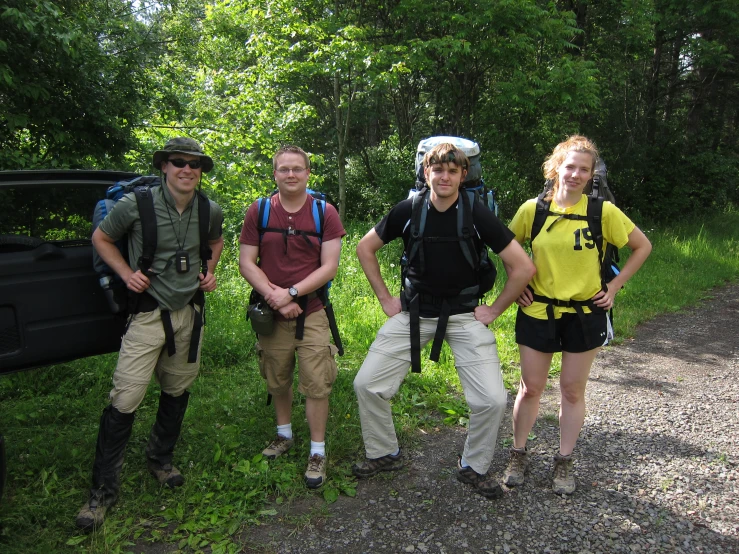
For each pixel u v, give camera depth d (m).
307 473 3.12
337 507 2.97
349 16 10.59
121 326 3.00
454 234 2.82
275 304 2.96
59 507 2.81
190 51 9.95
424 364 4.77
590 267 2.85
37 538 2.60
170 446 3.07
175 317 2.82
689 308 7.51
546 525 2.84
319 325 3.11
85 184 3.10
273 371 3.21
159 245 2.72
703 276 9.10
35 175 2.91
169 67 7.98
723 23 14.97
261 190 7.97
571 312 2.88
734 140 20.70
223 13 10.47
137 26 7.45
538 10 10.16
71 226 3.07
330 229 3.05
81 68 5.83
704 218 15.52
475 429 2.98
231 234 7.77
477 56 10.47
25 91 5.21
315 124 12.37
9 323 2.64
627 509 2.97
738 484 3.24
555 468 3.15
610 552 2.65
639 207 15.56
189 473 3.14
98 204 2.78
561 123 12.80
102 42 6.80
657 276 8.74
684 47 15.94
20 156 5.36
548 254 2.87
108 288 2.77
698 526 2.85
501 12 9.97
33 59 5.44
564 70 10.63
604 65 13.61
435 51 10.90
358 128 12.95
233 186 7.52
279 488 3.07
